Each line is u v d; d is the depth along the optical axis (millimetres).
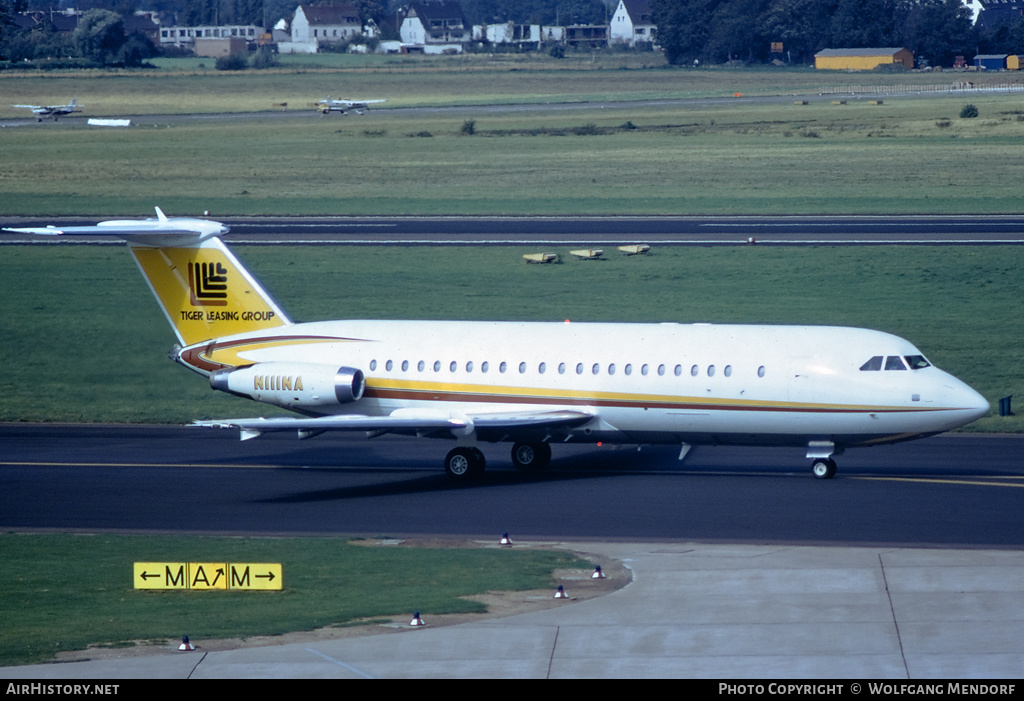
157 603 92688
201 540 116062
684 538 113688
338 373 147250
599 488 137500
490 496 135125
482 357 147125
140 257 156625
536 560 105062
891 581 93750
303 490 140500
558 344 145625
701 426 140500
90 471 151875
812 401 135875
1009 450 156750
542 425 141750
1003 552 104250
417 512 128125
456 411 146875
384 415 150375
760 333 141000
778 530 115688
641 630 82750
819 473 140500
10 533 120625
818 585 93188
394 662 77000
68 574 102438
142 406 194625
